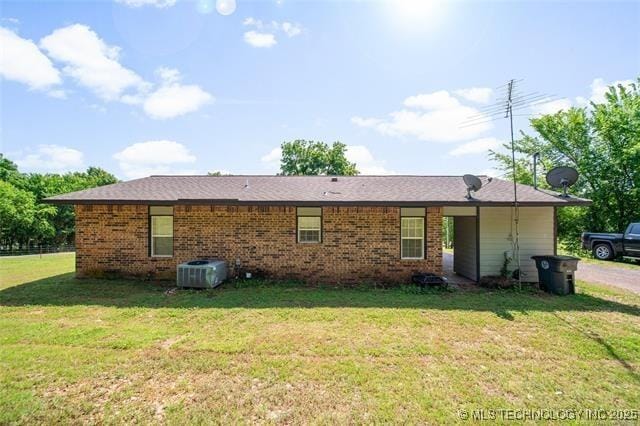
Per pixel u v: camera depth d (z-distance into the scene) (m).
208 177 12.59
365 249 9.40
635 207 17.25
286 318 5.79
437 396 3.27
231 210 9.49
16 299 7.07
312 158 35.03
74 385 3.44
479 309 6.42
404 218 9.50
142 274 9.44
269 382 3.53
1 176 38.78
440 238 9.31
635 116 16.53
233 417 2.92
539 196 9.04
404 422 2.86
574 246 18.23
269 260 9.49
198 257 9.46
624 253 13.52
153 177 12.51
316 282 9.16
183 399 3.20
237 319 5.72
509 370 3.85
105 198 8.96
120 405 3.09
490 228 9.45
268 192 9.84
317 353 4.29
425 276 8.62
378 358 4.16
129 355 4.18
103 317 5.80
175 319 5.70
